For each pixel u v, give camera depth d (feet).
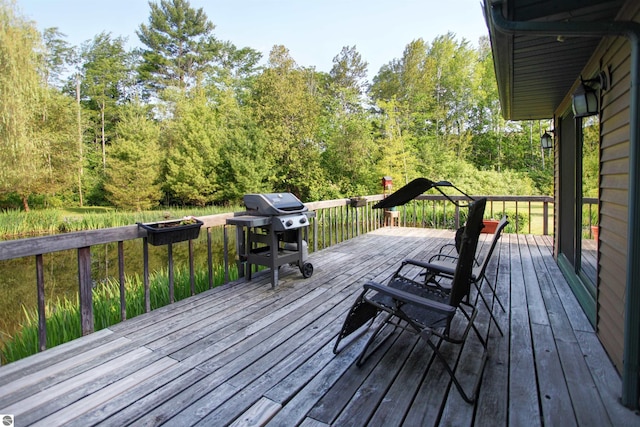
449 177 57.16
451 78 69.56
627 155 6.30
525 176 58.34
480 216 6.89
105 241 8.81
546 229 21.61
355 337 8.14
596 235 9.02
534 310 9.77
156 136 61.36
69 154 54.60
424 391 6.04
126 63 83.20
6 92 43.42
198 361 7.13
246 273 12.75
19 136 45.01
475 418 5.32
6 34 43.52
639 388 5.50
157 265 24.58
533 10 6.11
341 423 5.25
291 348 7.64
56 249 7.81
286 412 5.53
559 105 14.43
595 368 6.73
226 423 5.28
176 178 59.26
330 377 6.50
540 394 5.92
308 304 10.32
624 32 5.31
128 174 56.29
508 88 11.71
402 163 55.67
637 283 5.44
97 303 10.24
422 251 17.40
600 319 7.93
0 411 5.56
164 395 5.99
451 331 8.48
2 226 40.42
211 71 88.89
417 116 66.23
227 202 62.13
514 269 14.10
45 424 5.27
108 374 6.65
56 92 56.03
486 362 7.00
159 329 8.68
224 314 9.61
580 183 11.30
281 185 63.52
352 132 58.49
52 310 11.63
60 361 7.14
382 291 6.50
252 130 59.88
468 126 71.26
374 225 24.91
